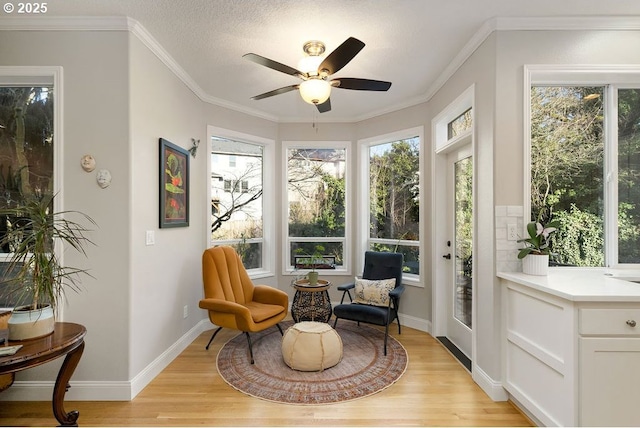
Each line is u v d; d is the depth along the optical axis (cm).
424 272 346
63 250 213
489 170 223
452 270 319
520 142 216
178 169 284
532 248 204
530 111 217
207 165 349
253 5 199
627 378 154
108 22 214
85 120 216
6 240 189
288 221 428
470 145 284
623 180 232
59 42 217
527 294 189
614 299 152
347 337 324
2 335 174
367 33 229
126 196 217
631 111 233
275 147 420
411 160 372
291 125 423
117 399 212
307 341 252
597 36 215
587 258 231
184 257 301
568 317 158
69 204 215
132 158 220
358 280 342
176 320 284
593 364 154
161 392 221
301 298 335
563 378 161
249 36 234
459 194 308
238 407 203
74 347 174
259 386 228
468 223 291
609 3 198
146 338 235
